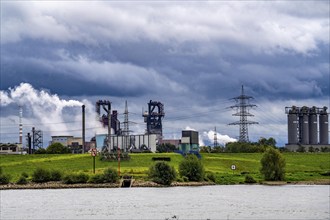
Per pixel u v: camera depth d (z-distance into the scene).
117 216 133.00
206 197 178.75
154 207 150.38
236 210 143.12
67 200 172.12
